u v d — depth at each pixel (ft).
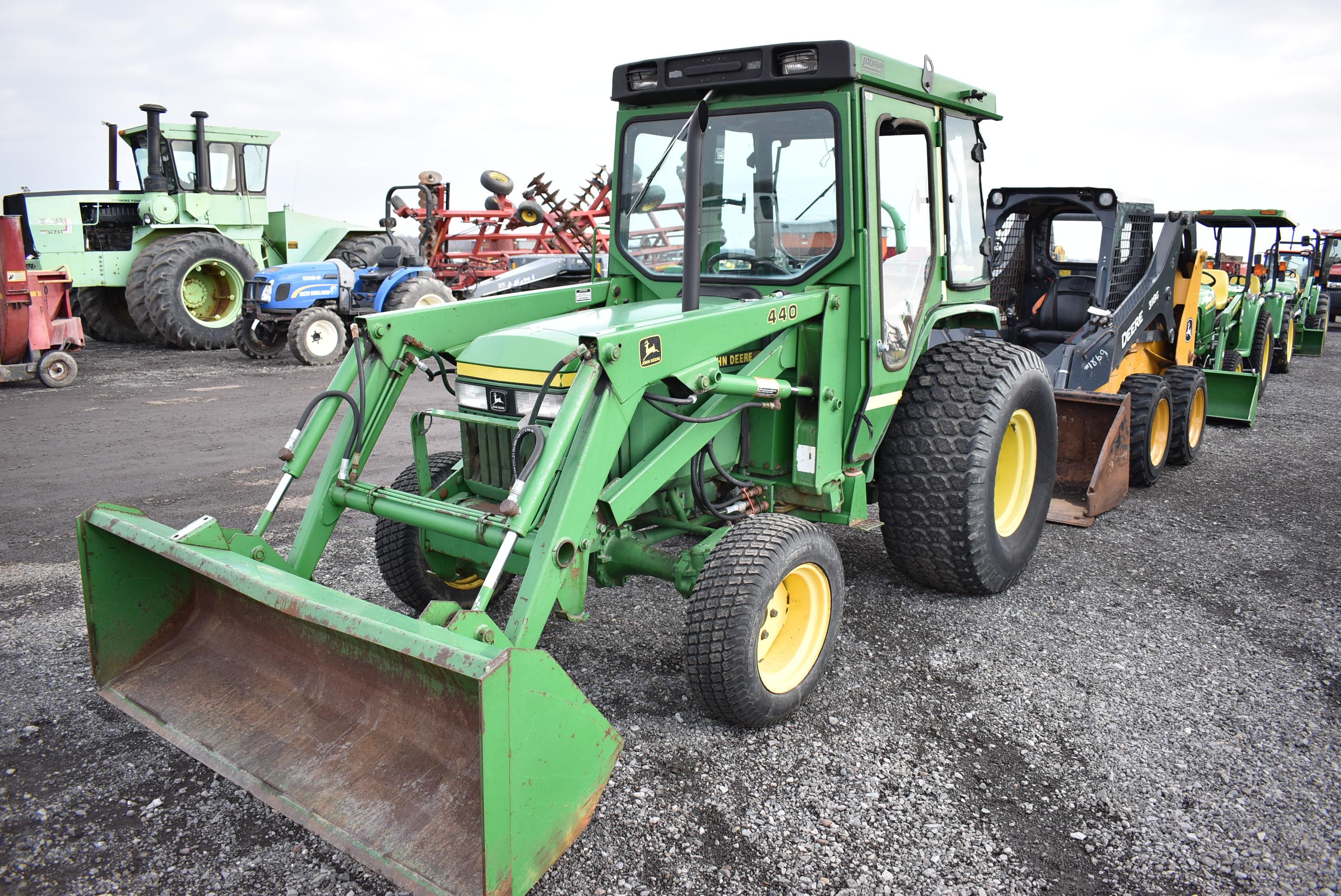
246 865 8.23
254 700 9.40
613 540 11.15
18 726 10.49
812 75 11.49
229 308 46.16
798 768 9.80
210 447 24.53
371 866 7.41
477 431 11.61
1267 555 16.58
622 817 8.94
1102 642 12.91
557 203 45.65
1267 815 9.04
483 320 12.84
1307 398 35.04
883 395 12.81
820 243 12.23
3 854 8.33
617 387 9.50
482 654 7.20
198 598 10.60
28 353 33.73
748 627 9.86
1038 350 24.73
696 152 10.39
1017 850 8.49
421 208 49.67
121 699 9.82
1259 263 38.09
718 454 12.12
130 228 47.24
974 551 13.33
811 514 13.33
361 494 10.87
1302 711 11.04
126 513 10.19
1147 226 24.90
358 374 11.46
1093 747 10.22
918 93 12.88
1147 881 8.09
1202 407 24.13
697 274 10.60
